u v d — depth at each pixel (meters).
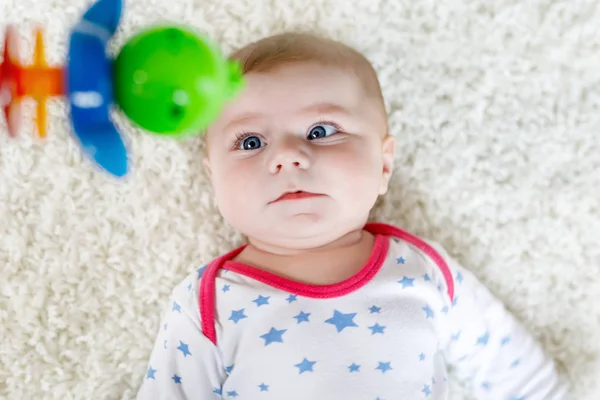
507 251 1.18
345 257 1.00
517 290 1.18
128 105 0.56
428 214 1.18
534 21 1.17
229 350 0.96
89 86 0.54
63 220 1.17
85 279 1.16
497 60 1.18
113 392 1.15
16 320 1.15
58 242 1.16
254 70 0.95
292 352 0.93
